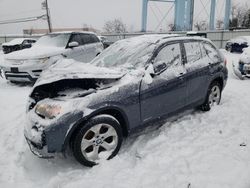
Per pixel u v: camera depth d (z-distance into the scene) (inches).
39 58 319.3
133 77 150.1
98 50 395.2
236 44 793.6
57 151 128.0
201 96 196.1
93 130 134.2
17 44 997.8
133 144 159.0
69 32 373.7
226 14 1401.3
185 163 135.3
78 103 130.8
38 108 135.9
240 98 250.2
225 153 142.5
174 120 191.6
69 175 132.4
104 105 135.3
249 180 118.6
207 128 176.9
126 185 120.4
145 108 153.3
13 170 140.5
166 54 171.3
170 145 154.7
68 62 163.8
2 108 247.6
